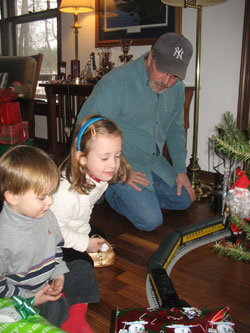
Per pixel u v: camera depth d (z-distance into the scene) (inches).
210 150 108.1
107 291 53.8
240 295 52.7
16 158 34.2
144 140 74.7
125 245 69.3
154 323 37.8
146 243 70.3
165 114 74.4
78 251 52.6
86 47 142.5
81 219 51.0
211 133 107.6
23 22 179.2
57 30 154.6
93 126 44.6
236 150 33.3
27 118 137.5
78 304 45.4
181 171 82.1
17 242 35.5
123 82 68.9
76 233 50.7
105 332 44.9
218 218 68.8
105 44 131.8
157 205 75.3
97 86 70.2
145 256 65.1
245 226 37.5
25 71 139.1
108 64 115.5
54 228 40.8
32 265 38.2
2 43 190.9
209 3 84.2
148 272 54.0
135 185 73.0
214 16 99.5
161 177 80.8
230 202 57.4
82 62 146.2
